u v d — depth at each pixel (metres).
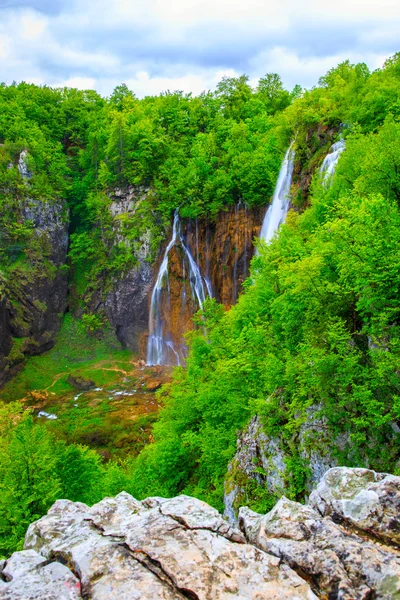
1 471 20.95
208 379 28.83
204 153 67.56
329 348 14.23
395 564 6.06
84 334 70.50
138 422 44.41
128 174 70.25
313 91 55.72
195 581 6.00
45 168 72.75
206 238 67.44
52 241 69.56
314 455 14.51
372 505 7.22
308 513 7.39
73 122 86.00
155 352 68.00
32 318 64.69
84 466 22.83
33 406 51.47
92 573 6.42
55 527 8.34
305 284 16.31
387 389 12.47
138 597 5.86
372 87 45.66
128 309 69.19
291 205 50.34
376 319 13.05
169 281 68.38
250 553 6.51
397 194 19.78
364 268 13.23
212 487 22.70
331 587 5.91
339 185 28.80
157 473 25.67
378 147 22.55
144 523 7.49
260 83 93.12
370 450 12.70
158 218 68.62
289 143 56.03
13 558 7.23
